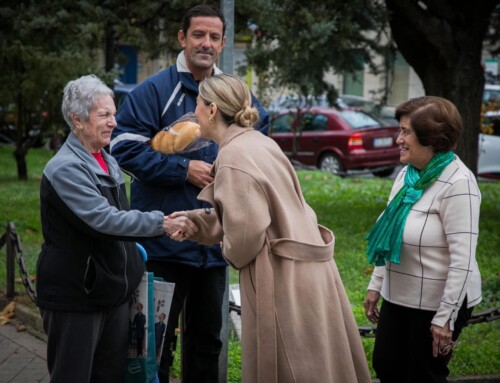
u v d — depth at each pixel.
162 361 4.54
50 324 3.76
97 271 3.66
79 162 3.69
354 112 18.06
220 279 4.62
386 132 17.72
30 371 5.48
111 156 4.07
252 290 3.61
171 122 4.48
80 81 3.79
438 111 3.86
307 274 3.63
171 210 4.43
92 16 9.45
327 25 8.95
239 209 3.49
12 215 10.62
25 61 12.54
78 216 3.63
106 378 3.83
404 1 9.88
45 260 3.72
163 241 4.43
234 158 3.57
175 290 4.52
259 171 3.57
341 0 9.44
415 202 3.93
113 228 3.63
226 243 3.53
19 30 10.02
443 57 10.16
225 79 3.74
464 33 10.14
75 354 3.68
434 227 3.88
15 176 15.58
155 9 9.61
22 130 14.58
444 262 3.88
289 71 10.10
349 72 10.57
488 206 12.08
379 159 17.62
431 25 10.00
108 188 3.82
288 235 3.60
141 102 4.45
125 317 3.89
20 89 13.39
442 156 3.90
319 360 3.60
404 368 4.15
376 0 9.82
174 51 10.38
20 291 7.11
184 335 4.74
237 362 5.50
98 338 3.78
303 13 9.02
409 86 22.73
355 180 16.06
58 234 3.71
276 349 3.56
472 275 3.87
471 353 5.62
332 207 12.22
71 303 3.67
